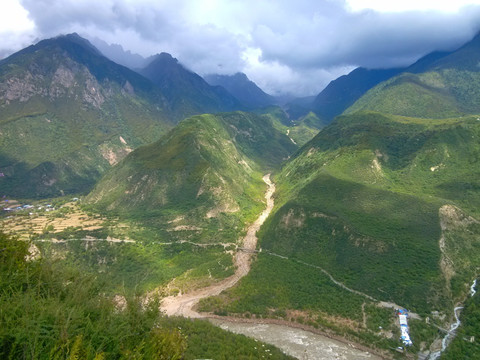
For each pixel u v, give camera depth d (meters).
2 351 19.62
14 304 22.47
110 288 33.41
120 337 24.45
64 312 23.00
